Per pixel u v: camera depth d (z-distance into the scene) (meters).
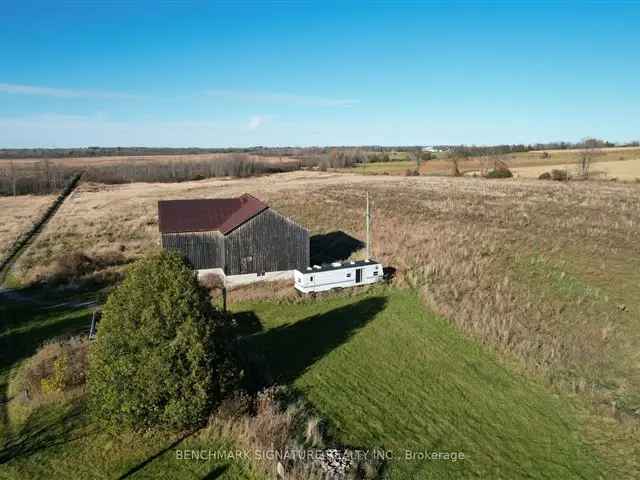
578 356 27.06
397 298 35.38
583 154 116.38
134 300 17.77
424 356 26.42
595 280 38.72
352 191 89.94
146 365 17.08
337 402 21.53
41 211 78.12
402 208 70.19
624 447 19.56
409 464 17.70
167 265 18.66
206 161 183.50
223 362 18.89
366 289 37.09
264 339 28.36
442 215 64.19
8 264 46.53
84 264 43.34
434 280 38.72
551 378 24.45
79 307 34.34
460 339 28.58
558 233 53.31
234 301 34.41
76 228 63.62
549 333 29.83
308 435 18.28
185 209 42.72
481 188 90.31
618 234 52.53
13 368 24.94
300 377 23.78
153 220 67.88
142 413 17.12
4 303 35.56
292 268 40.19
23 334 29.58
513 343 27.72
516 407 22.02
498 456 18.61
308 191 91.69
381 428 19.81
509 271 40.78
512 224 58.16
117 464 16.70
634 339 29.25
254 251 39.03
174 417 17.12
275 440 17.47
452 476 17.28
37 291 38.25
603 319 31.75
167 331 17.62
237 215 41.47
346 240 52.91
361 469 16.86
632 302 34.44
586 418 21.45
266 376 23.14
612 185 90.25
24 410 20.23
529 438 19.88
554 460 18.62
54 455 17.20
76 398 20.78
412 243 49.72
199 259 40.12
